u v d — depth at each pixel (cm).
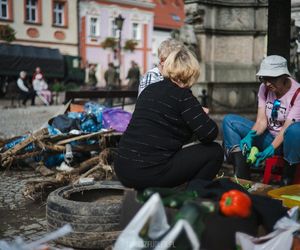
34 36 3809
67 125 680
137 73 2198
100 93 1074
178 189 319
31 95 2077
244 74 1315
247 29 1306
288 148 422
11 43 3553
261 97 470
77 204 348
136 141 312
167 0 5525
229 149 472
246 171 452
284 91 447
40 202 502
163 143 310
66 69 3456
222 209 260
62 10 4028
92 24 4328
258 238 270
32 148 650
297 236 286
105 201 376
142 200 271
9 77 3133
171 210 261
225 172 570
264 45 1317
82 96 1018
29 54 3244
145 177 307
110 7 4450
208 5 1273
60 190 384
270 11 546
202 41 1277
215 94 1161
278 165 457
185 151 319
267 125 464
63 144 638
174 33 1319
